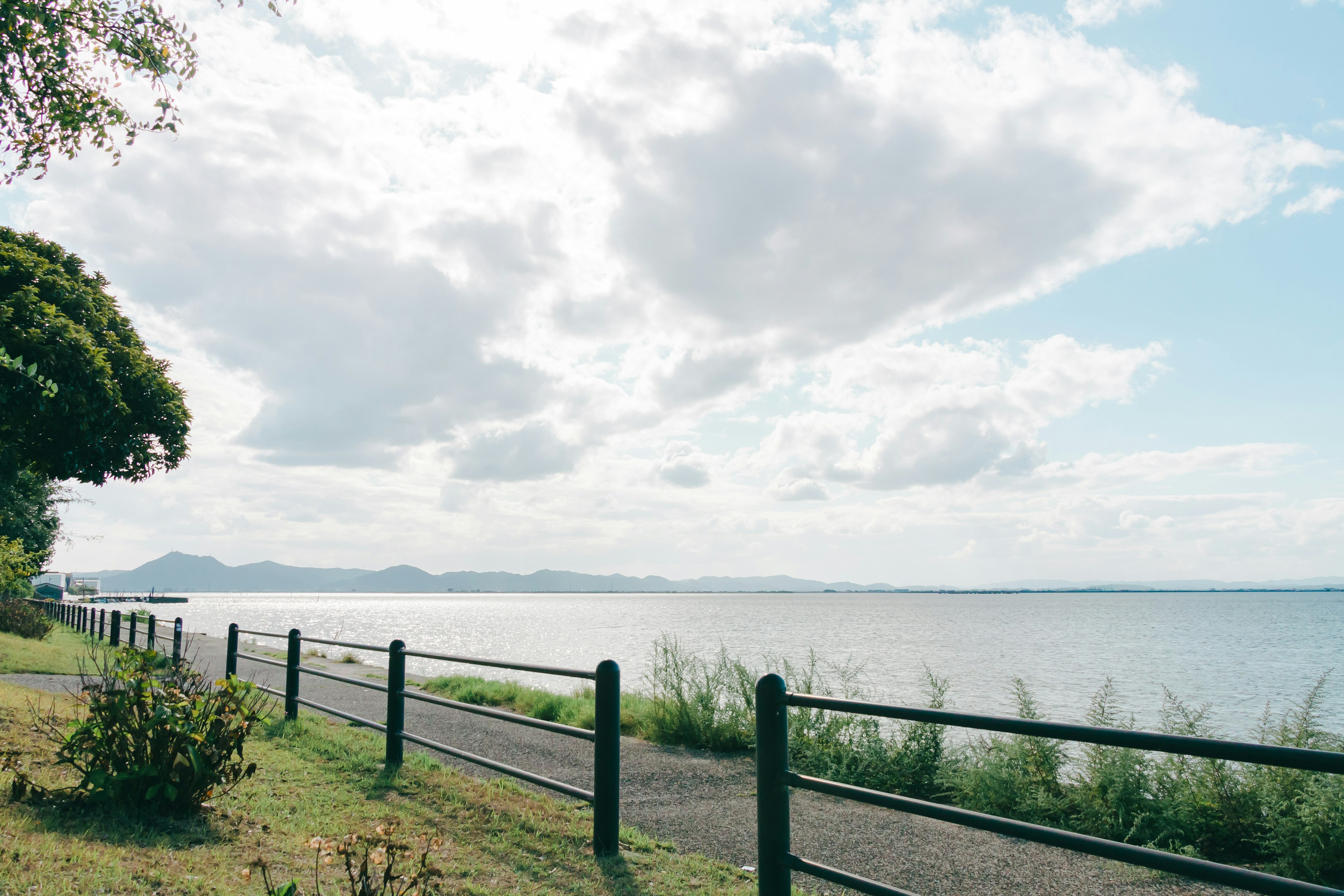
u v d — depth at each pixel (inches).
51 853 156.5
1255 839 227.1
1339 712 709.9
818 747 323.0
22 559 916.0
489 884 174.6
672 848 211.9
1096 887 191.0
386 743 284.5
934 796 293.7
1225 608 6550.2
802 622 3358.8
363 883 134.0
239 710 221.3
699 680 413.7
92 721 202.1
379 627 3184.1
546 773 307.9
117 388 585.9
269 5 282.7
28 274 579.8
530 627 3129.9
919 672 1040.8
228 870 166.7
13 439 589.3
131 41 279.9
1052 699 793.6
